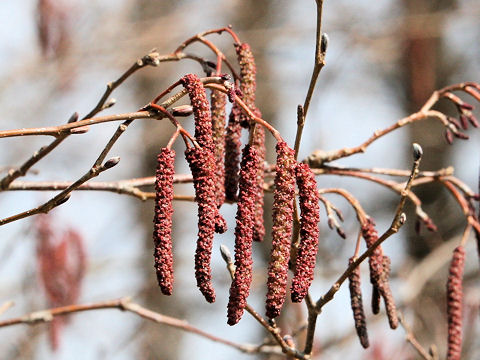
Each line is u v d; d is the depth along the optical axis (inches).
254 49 463.5
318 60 143.3
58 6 375.6
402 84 493.7
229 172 154.3
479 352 313.3
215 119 150.1
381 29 448.5
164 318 204.4
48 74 384.2
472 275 382.3
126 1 421.7
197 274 123.3
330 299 153.3
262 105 484.1
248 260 125.4
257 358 236.8
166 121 453.4
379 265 157.9
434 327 343.0
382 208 464.4
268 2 474.0
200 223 123.8
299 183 128.0
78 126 135.9
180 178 184.5
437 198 442.9
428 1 476.1
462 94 489.7
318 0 145.9
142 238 456.8
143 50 425.4
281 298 125.4
